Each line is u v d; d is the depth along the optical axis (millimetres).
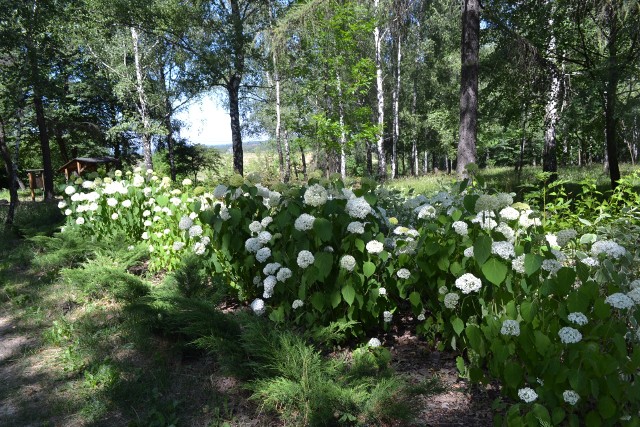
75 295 4965
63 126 26047
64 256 5828
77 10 13992
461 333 2869
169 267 5465
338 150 16594
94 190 6992
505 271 2340
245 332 2992
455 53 27672
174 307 3422
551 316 2199
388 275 3211
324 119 15773
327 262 2961
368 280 3148
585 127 13219
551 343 2129
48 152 16688
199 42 17969
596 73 10719
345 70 15555
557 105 11508
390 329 3588
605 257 2277
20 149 33656
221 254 4223
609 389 1930
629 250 2652
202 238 4137
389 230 3615
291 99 17609
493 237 2582
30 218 9719
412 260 3062
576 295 2070
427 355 3195
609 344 2098
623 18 9406
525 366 2301
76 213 6789
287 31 12219
